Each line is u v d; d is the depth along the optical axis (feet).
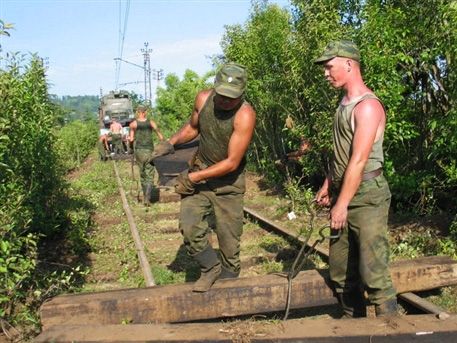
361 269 12.96
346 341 11.75
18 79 19.40
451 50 23.75
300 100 32.68
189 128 16.12
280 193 37.47
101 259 23.57
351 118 12.41
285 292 14.20
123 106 101.81
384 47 24.71
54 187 28.40
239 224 15.52
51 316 13.20
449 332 11.75
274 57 38.14
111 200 39.78
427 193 25.81
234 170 14.70
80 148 94.22
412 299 15.07
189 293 13.84
